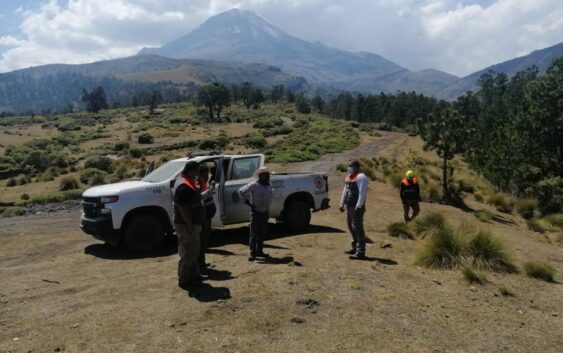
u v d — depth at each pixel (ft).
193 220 22.62
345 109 460.96
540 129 90.74
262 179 27.78
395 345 17.17
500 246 29.68
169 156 141.38
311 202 37.63
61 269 27.32
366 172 84.79
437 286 24.27
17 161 152.76
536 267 28.19
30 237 38.47
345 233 37.17
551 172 86.07
